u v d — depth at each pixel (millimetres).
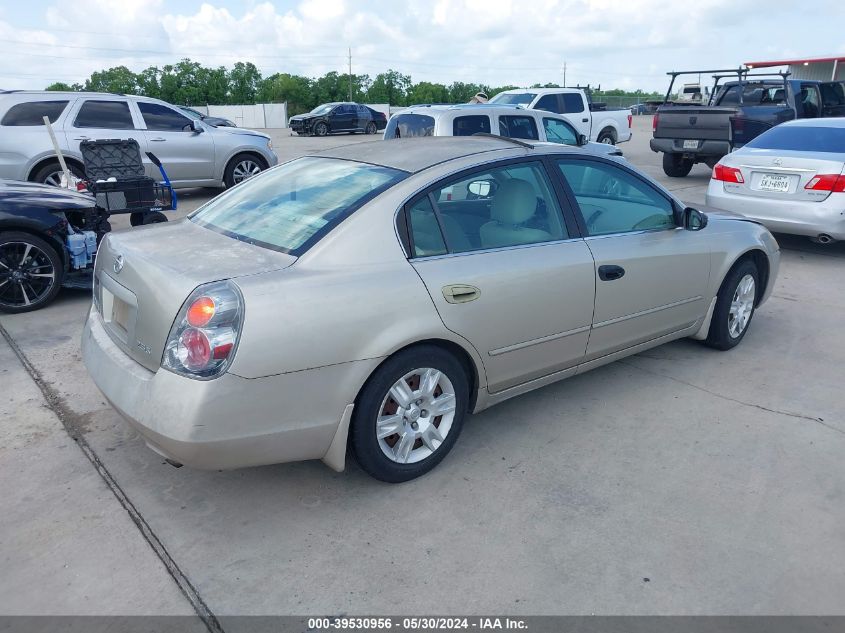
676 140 13375
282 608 2541
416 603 2566
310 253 2992
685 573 2725
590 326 3930
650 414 4066
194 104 69250
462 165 3504
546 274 3602
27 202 5781
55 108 10117
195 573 2723
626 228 4160
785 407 4164
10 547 2855
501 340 3494
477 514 3100
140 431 2814
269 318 2729
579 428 3900
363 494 3252
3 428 3824
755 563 2783
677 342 5270
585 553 2840
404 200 3252
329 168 3738
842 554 2840
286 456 2918
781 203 7398
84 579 2684
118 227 9375
